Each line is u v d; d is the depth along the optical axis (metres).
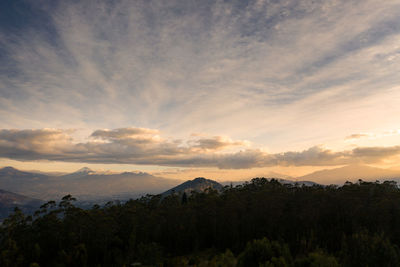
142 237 80.75
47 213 75.06
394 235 65.19
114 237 78.00
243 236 80.56
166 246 84.06
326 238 67.75
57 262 62.69
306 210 79.12
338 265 41.94
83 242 70.94
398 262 42.09
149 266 62.09
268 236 76.56
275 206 82.81
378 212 70.56
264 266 42.38
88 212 77.88
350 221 74.12
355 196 78.38
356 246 47.34
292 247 66.19
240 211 85.31
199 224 88.69
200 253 77.12
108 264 68.31
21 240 66.25
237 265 48.34
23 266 62.09
